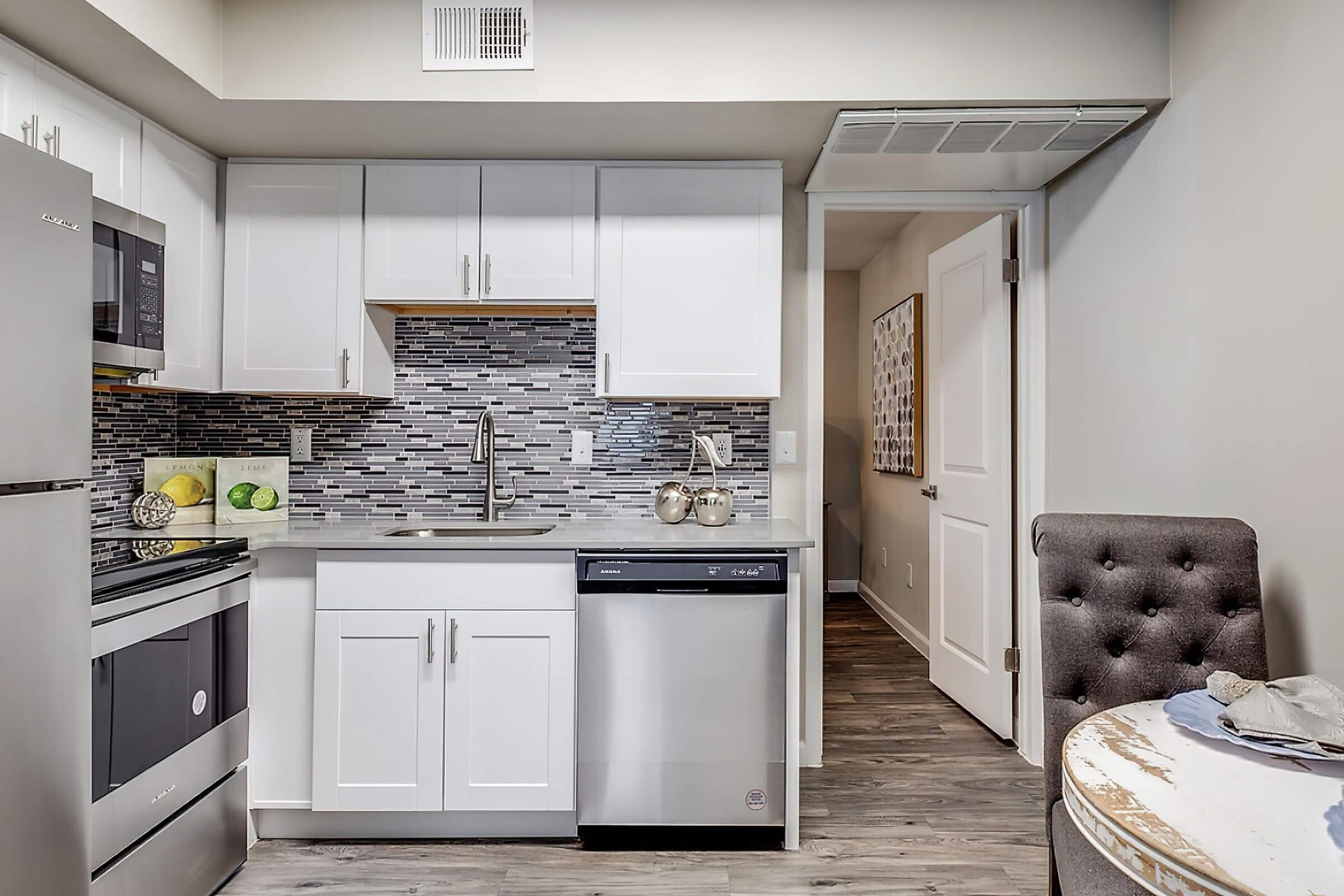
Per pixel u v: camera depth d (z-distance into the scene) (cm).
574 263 251
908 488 455
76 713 138
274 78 210
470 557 221
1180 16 203
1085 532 158
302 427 278
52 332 134
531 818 225
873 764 279
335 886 202
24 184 128
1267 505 173
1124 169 228
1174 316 206
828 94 209
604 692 218
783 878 206
